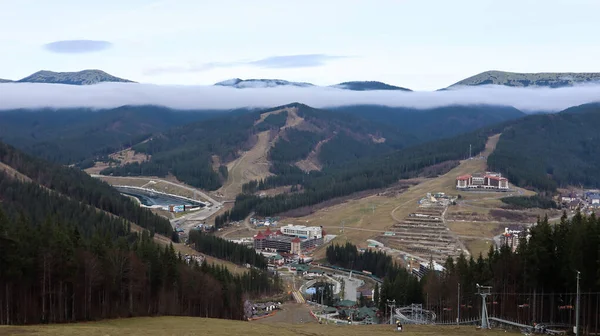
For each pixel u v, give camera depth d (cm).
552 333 10925
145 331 9131
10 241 10656
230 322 11881
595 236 11062
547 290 12625
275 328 10831
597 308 10956
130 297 13500
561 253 12181
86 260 12194
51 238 11725
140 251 14750
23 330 8425
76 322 11312
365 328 11650
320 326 12069
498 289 14062
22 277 10969
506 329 11831
